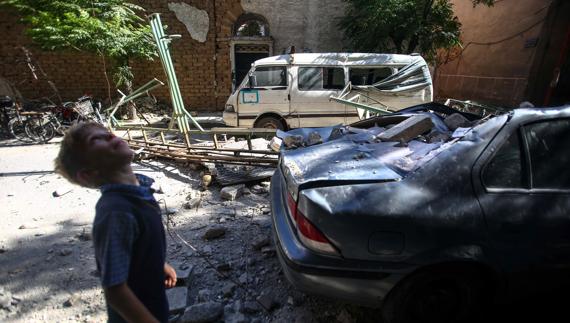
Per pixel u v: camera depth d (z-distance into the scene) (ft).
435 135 8.84
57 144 23.26
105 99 36.27
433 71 41.42
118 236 3.50
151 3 34.09
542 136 7.21
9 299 8.08
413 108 12.43
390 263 6.29
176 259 9.60
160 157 18.42
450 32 31.22
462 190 6.58
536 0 31.99
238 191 13.69
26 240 10.69
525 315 7.91
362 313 7.80
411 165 7.21
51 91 35.42
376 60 23.75
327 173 7.40
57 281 8.77
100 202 3.69
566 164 7.21
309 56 23.54
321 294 6.61
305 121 23.79
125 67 30.48
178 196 13.93
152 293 4.02
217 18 35.19
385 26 29.86
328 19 35.70
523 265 6.63
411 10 30.04
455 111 11.87
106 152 3.76
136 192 3.82
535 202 6.77
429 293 6.68
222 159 16.20
